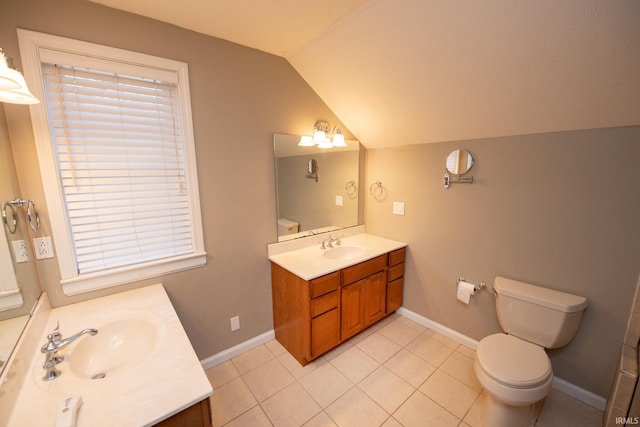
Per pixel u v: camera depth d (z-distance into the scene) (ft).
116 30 4.77
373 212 9.46
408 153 8.16
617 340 5.21
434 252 7.91
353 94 7.19
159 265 5.69
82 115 4.73
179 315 6.13
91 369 3.90
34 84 4.22
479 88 5.42
